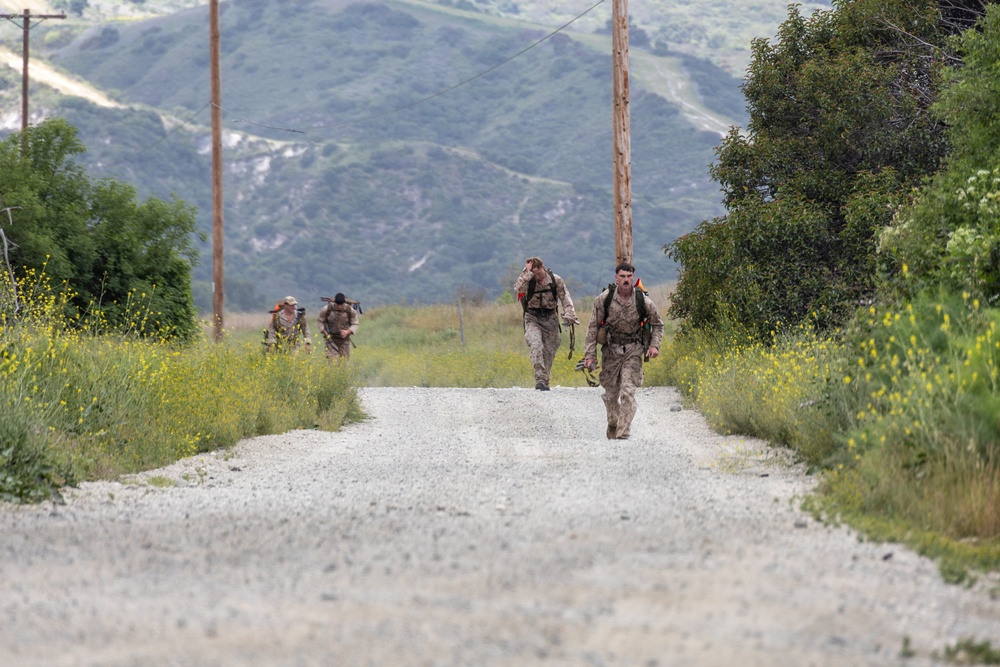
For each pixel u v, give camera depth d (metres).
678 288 67.44
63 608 16.22
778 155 64.31
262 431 45.59
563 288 62.53
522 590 17.00
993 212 36.62
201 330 84.44
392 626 14.98
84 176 80.06
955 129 44.44
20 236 72.19
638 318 41.12
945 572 18.98
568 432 44.94
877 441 27.38
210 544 21.38
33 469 29.42
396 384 80.31
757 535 21.72
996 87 42.34
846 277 58.56
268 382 50.16
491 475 32.25
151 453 35.69
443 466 35.12
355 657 13.58
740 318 60.91
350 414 52.03
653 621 15.18
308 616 15.56
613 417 41.84
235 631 14.80
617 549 20.14
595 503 26.22
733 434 41.81
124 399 38.59
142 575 18.52
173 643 14.27
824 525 22.97
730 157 66.31
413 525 23.48
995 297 33.94
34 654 13.95
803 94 63.88
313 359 54.88
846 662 13.72
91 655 13.84
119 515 25.62
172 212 81.94
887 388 30.86
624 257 74.44
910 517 23.55
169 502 28.02
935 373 27.69
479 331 120.81
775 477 30.73
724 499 26.67
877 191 58.06
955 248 35.78
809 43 67.25
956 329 30.53
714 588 17.09
